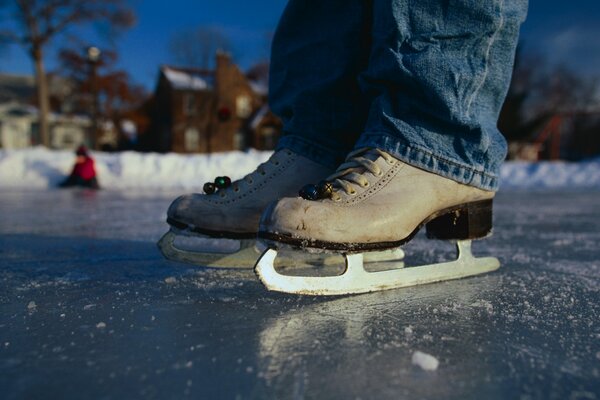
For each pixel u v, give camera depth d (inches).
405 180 36.6
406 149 36.8
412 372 20.8
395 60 37.4
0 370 20.6
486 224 41.5
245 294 33.9
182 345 23.7
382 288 35.6
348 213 32.7
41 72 605.0
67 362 21.6
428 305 31.7
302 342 24.3
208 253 42.9
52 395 18.4
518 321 28.4
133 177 276.7
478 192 39.9
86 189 239.5
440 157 37.5
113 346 23.6
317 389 19.0
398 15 37.4
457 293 35.1
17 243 60.8
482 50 38.7
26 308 30.4
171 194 199.2
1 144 1114.1
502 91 40.9
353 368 21.1
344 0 44.4
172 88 919.0
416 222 36.7
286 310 30.0
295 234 30.7
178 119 928.9
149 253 52.8
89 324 27.1
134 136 1195.3
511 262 49.3
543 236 73.1
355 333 25.8
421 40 37.5
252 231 41.3
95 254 52.0
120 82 975.0
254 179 41.8
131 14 621.3
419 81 36.8
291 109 46.8
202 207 40.6
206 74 953.5
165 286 36.5
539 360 22.4
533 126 869.2
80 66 866.1
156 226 81.5
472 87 38.1
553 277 41.4
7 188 239.3
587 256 53.6
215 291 34.8
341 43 44.1
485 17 37.8
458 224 40.3
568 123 1001.5
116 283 37.4
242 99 954.7
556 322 28.3
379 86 39.4
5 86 1236.5
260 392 18.7
